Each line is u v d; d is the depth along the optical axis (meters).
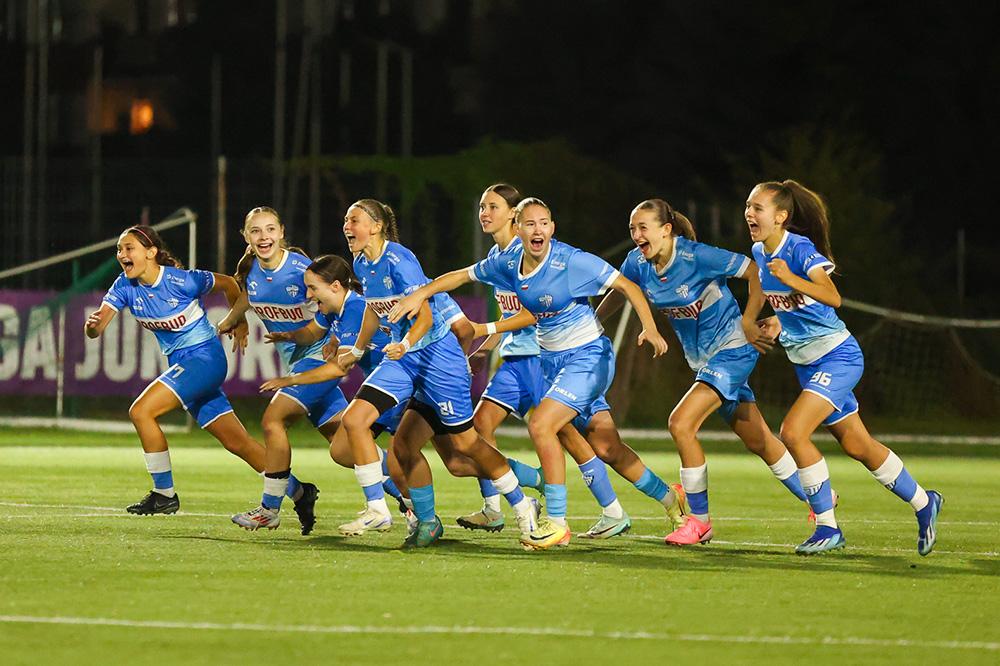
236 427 33.09
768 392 99.56
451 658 18.23
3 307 77.44
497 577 25.03
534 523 30.14
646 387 93.56
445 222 101.25
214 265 97.06
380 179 101.88
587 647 19.00
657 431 85.50
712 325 30.39
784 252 29.02
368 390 29.59
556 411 29.52
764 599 23.06
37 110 122.44
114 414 83.94
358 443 29.62
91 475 48.28
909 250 119.88
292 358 33.19
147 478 47.22
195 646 18.72
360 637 19.42
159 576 24.44
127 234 32.25
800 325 29.34
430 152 128.62
